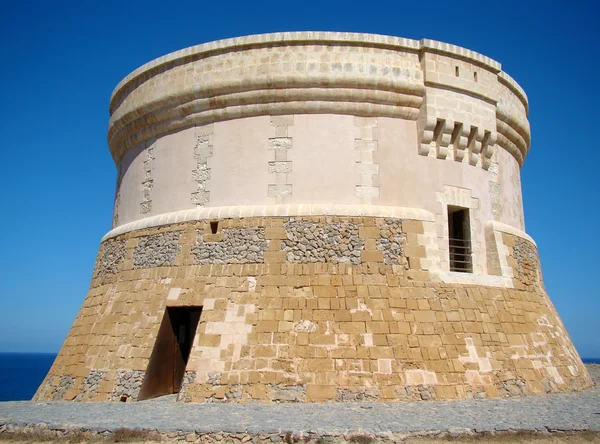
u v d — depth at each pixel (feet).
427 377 38.11
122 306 45.85
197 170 47.52
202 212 45.52
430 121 46.16
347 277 41.34
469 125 48.39
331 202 44.27
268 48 46.01
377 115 46.32
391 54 46.42
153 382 41.19
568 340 51.90
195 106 47.67
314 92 45.24
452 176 47.93
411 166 46.19
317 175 44.75
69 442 28.43
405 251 43.11
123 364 41.86
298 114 45.91
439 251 45.34
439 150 47.37
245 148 46.09
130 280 47.32
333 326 39.17
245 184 45.42
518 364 42.65
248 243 43.09
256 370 37.81
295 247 42.45
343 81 44.93
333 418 30.35
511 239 50.62
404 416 30.94
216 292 41.83
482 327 42.52
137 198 52.03
